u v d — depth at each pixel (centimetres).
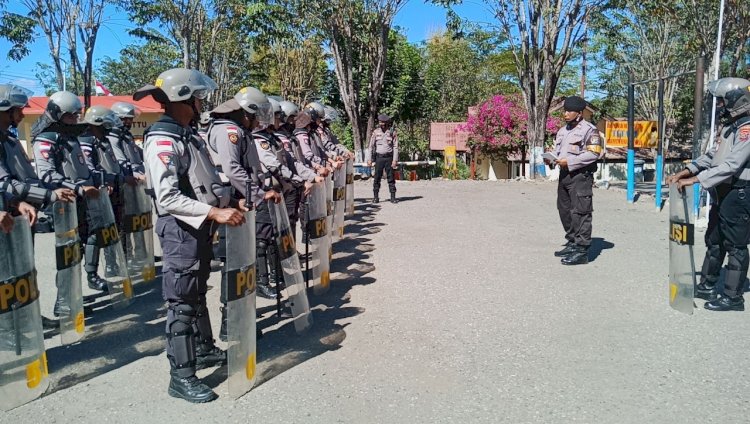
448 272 739
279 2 2292
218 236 515
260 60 3191
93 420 395
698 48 2014
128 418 396
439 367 464
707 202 1026
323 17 2266
